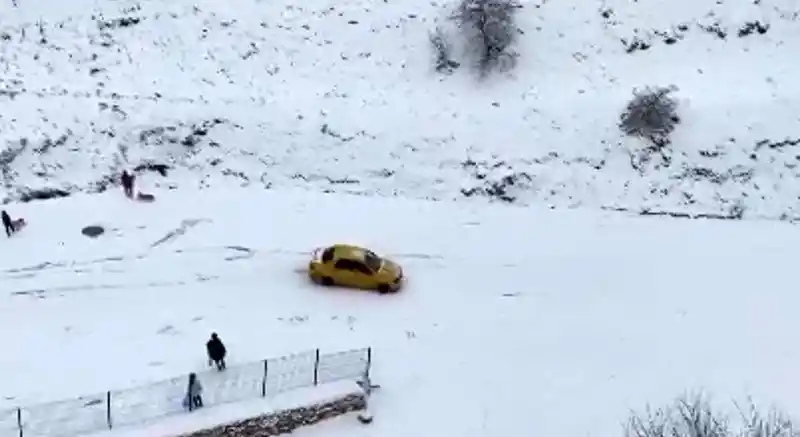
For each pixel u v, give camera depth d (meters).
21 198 36.25
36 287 30.59
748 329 31.25
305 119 40.84
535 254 35.16
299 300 31.20
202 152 39.34
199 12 45.06
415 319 30.66
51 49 42.62
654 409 26.50
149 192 37.53
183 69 42.72
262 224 35.81
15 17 43.69
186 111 40.34
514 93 42.62
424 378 27.64
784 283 33.84
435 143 40.34
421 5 45.97
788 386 28.27
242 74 42.94
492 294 32.47
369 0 46.19
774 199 38.84
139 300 30.41
